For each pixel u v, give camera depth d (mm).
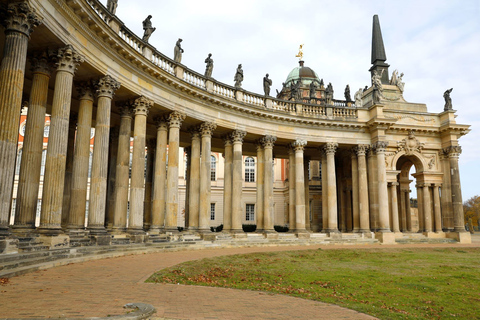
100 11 26797
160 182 34469
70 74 23266
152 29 33156
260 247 36750
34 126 22688
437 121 51844
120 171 30547
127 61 29594
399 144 49656
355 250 34500
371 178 48000
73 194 25031
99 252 22906
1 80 18141
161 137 35594
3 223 17406
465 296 16844
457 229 48062
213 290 14875
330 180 46562
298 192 45062
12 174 18031
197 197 38562
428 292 17391
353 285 18391
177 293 13391
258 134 44250
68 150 33312
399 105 51688
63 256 19656
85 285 13539
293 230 45969
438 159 51094
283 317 11086
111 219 38062
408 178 56031
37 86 23203
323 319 11258
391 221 48688
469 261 29312
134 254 25469
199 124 39438
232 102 40656
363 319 11656
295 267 24125
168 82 34062
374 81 49719
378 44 55688
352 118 48969
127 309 9938
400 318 12438
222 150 54250
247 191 76438
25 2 18656
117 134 39344
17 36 18672
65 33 22797
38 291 12039
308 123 46719
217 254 27531
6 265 15047
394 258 30578
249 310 11680
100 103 27000
